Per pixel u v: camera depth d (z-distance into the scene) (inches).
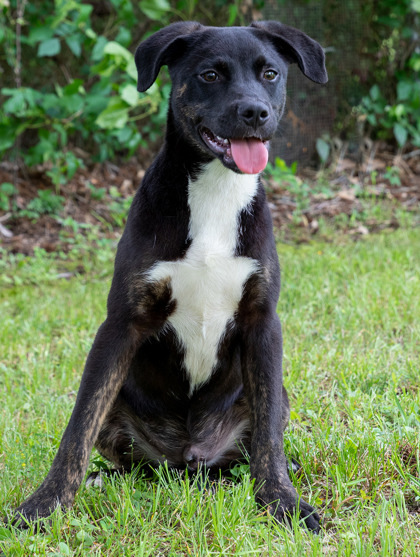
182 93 129.4
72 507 113.7
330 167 346.9
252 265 125.5
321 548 99.6
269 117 123.2
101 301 221.1
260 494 115.1
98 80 323.3
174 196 124.1
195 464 130.2
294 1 328.2
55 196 300.4
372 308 195.8
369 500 113.3
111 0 280.2
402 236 272.7
